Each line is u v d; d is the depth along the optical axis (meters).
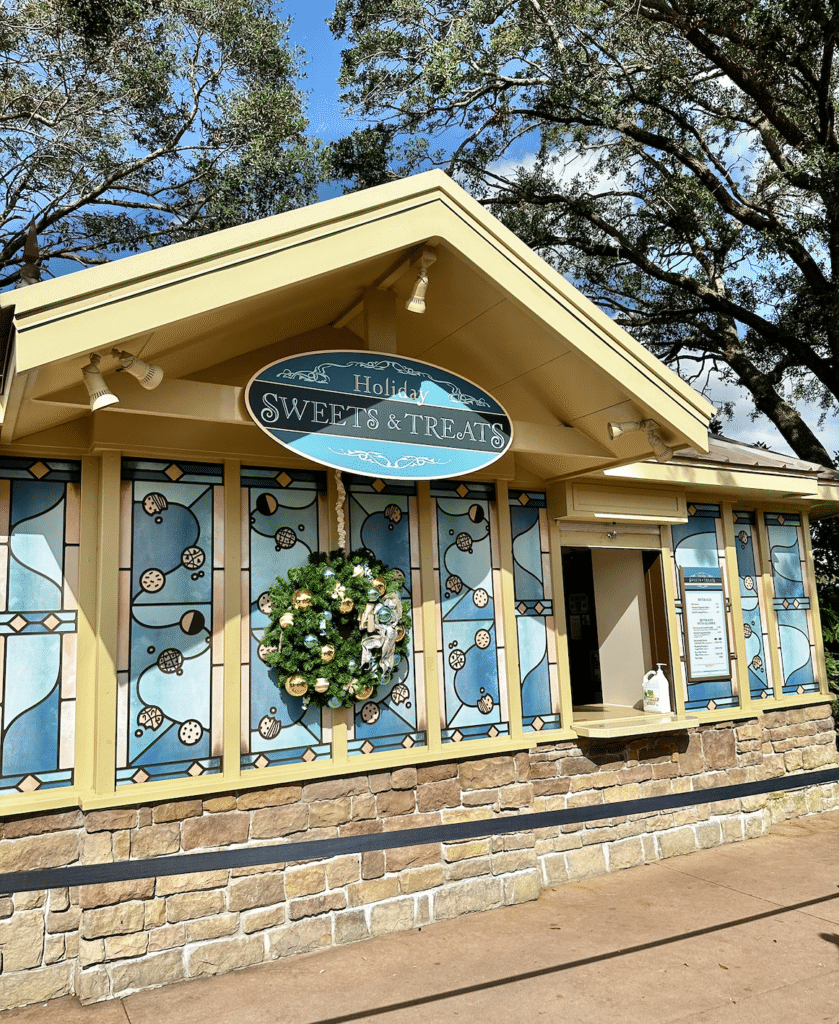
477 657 6.34
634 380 5.46
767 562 8.70
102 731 4.81
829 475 8.76
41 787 4.75
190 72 14.55
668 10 13.43
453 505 6.43
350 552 5.86
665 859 7.14
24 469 4.94
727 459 7.77
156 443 5.14
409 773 5.80
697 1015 4.30
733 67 13.45
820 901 5.95
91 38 13.45
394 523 6.11
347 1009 4.41
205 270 4.08
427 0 14.52
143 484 5.19
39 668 4.82
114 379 4.36
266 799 5.26
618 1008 4.39
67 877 3.19
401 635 5.82
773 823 8.25
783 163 14.58
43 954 4.67
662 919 5.66
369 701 5.80
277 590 5.45
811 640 8.97
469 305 5.49
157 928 4.79
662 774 7.30
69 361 3.83
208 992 4.66
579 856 6.67
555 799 6.64
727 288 17.12
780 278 16.02
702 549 8.12
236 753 5.22
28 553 4.88
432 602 6.15
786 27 12.12
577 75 13.99
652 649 7.85
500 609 6.52
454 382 5.36
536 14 14.23
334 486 5.85
